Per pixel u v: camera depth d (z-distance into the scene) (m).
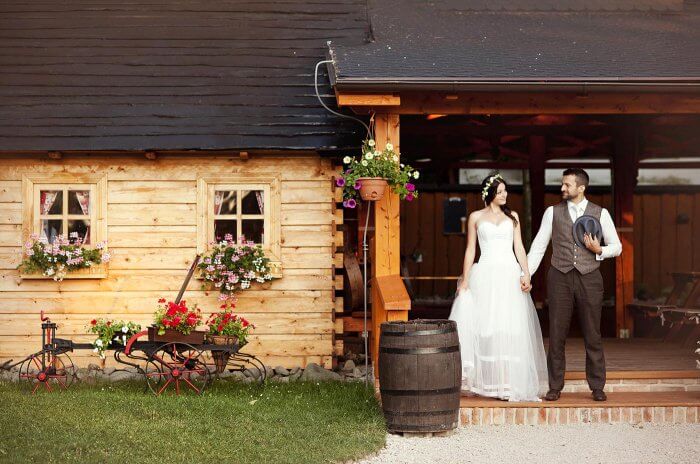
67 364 11.77
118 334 10.02
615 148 14.11
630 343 12.63
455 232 17.81
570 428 8.48
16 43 12.70
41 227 11.90
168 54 12.62
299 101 12.13
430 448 7.74
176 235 11.87
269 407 8.98
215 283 11.77
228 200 11.94
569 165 17.31
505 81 9.09
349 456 7.26
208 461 6.94
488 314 8.91
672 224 18.17
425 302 16.64
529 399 8.84
